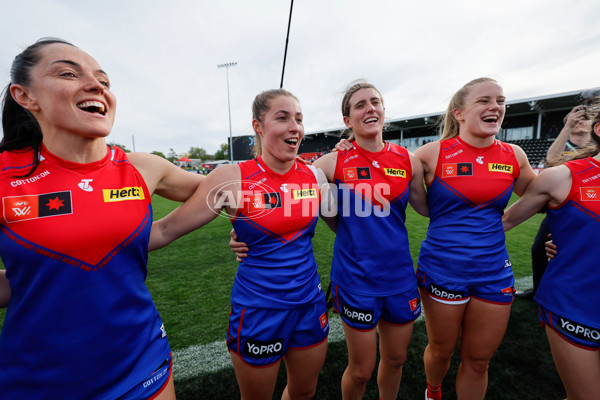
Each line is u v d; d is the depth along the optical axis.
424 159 1.74
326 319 1.45
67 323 0.85
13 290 0.87
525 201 1.50
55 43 0.85
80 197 0.88
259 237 1.31
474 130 1.59
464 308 1.59
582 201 1.25
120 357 0.93
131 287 0.97
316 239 5.55
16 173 0.84
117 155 1.04
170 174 1.24
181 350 2.29
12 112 0.87
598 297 1.21
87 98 0.86
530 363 2.04
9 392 0.85
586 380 1.24
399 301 1.51
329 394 1.83
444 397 1.81
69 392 0.87
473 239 1.56
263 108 1.33
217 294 3.28
